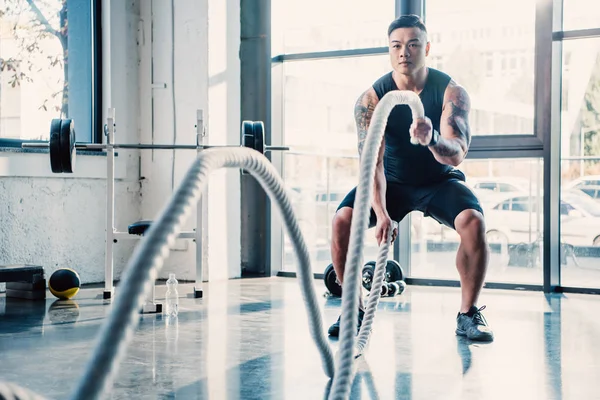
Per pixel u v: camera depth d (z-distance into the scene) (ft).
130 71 17.25
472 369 8.25
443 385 7.54
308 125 17.61
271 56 17.53
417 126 7.46
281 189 3.79
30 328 10.84
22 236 14.96
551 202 14.73
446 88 9.95
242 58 17.80
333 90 17.13
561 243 15.03
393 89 10.07
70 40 16.21
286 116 17.93
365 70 16.66
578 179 14.80
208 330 10.67
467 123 9.76
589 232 14.79
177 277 16.94
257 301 13.51
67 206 15.87
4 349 9.36
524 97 14.96
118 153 16.93
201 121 13.69
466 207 9.86
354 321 4.17
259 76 17.65
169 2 17.07
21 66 15.15
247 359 8.80
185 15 16.87
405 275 16.07
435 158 9.68
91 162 16.22
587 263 14.84
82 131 16.47
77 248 16.10
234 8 17.22
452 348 9.38
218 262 16.87
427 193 10.09
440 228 15.90
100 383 2.00
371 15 16.49
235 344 9.68
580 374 8.01
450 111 9.75
